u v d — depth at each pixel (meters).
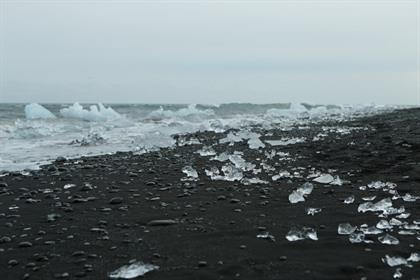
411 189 6.04
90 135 14.62
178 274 3.34
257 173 7.67
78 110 22.83
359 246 3.85
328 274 3.27
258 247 3.89
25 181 7.35
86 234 4.41
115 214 5.15
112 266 3.56
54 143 13.29
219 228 4.50
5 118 22.30
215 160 9.49
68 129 17.41
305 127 17.25
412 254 3.57
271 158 9.31
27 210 5.45
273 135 14.11
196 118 25.52
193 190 6.38
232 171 7.51
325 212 5.03
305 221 4.68
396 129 13.52
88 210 5.36
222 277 3.27
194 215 5.03
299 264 3.47
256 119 24.36
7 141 13.78
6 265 3.65
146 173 7.94
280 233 4.29
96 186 6.83
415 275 3.21
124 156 10.28
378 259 3.54
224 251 3.81
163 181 7.15
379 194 5.86
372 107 36.06
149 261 3.63
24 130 15.48
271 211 5.14
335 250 3.76
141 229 4.54
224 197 5.87
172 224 4.68
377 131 13.47
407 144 9.70
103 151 11.52
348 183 6.62
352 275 3.24
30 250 3.99
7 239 4.29
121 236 4.32
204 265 3.50
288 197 5.84
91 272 3.45
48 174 7.99
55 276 3.39
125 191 6.41
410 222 4.52
